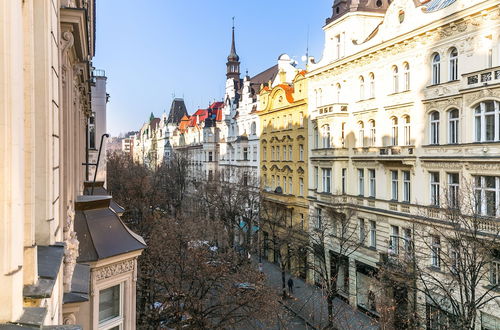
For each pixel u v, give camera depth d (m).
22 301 3.68
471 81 19.86
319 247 29.97
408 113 24.61
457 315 15.36
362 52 28.08
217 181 46.59
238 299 18.83
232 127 58.06
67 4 7.66
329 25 32.69
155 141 117.00
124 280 9.41
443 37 21.91
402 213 24.73
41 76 5.02
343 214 29.67
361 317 26.38
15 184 3.49
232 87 59.09
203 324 17.84
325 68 32.72
